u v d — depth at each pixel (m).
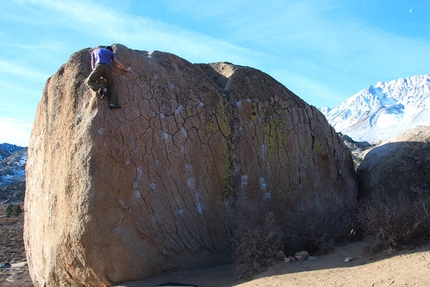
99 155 7.38
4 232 29.33
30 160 10.82
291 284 6.09
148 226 7.77
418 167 9.48
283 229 8.87
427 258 6.11
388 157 9.88
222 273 7.61
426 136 9.80
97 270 7.45
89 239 7.29
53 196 8.27
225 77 9.75
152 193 7.91
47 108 9.19
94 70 7.54
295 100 9.94
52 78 9.01
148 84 8.36
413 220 7.07
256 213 8.65
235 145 8.91
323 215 8.62
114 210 7.45
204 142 8.63
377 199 9.70
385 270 5.99
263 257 7.27
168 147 8.23
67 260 7.85
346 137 25.05
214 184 8.59
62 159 7.96
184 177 8.31
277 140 9.38
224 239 8.45
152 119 8.16
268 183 9.09
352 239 8.38
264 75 9.96
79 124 7.74
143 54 9.24
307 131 9.80
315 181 9.63
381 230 6.94
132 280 7.57
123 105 7.90
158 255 7.80
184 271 7.97
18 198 57.84
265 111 9.41
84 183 7.35
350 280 5.83
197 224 8.28
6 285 14.59
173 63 9.08
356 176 10.59
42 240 9.14
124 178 7.62
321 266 6.81
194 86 9.00
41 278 9.24
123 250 7.46
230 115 9.00
